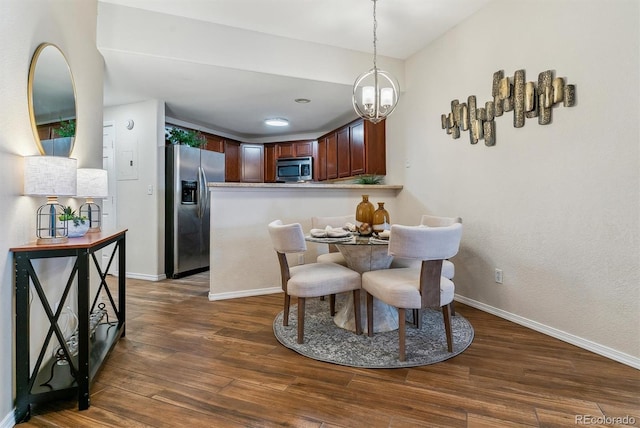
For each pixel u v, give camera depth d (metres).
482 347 2.20
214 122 5.47
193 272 4.62
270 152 6.45
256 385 1.77
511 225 2.66
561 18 2.25
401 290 2.00
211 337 2.39
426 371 1.90
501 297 2.77
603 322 2.06
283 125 5.68
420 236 1.88
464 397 1.64
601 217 2.05
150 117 4.21
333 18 3.06
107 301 3.26
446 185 3.35
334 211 3.86
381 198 4.07
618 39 1.94
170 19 2.98
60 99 2.05
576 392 1.68
